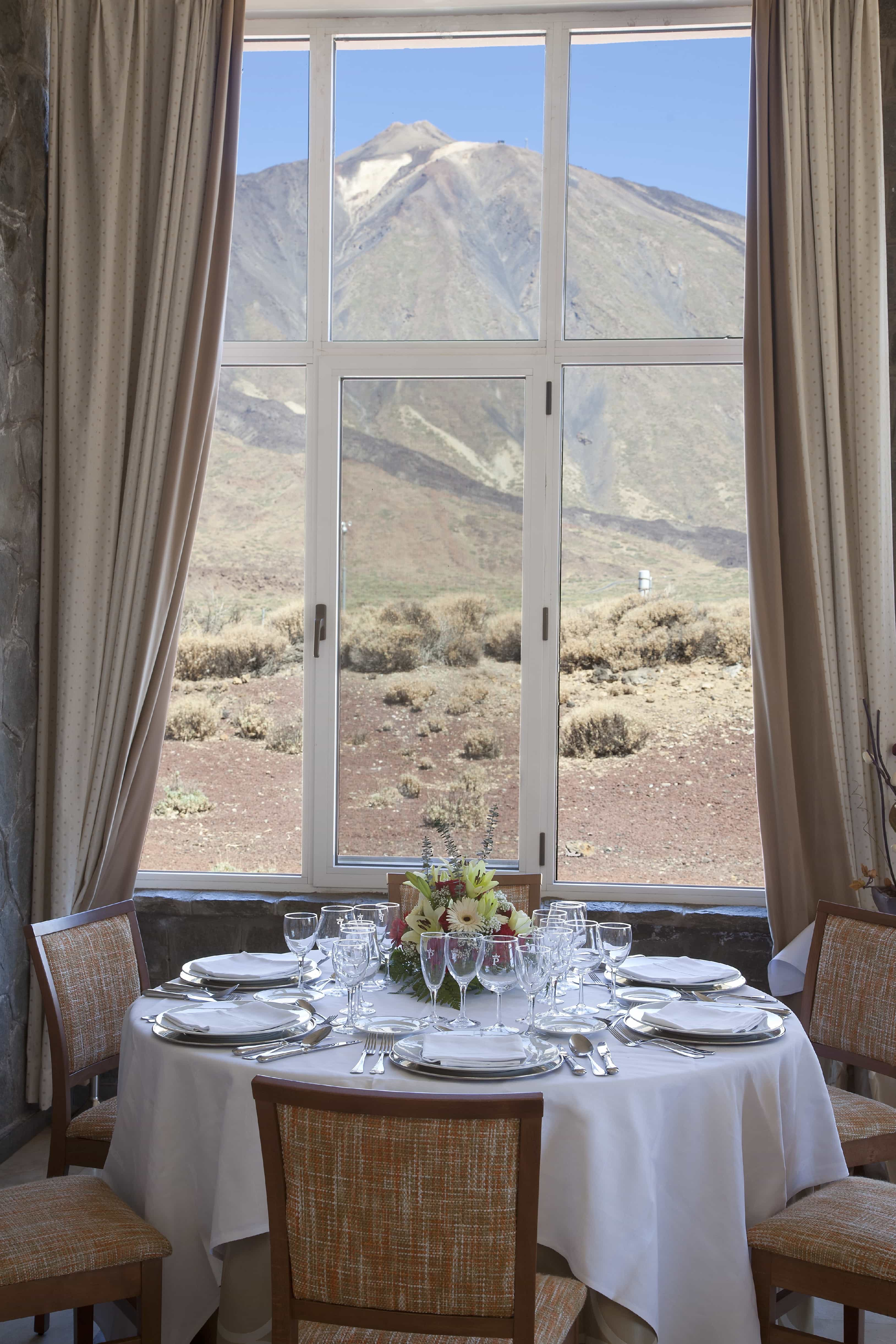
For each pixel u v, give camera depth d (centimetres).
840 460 349
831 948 267
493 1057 181
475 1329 148
